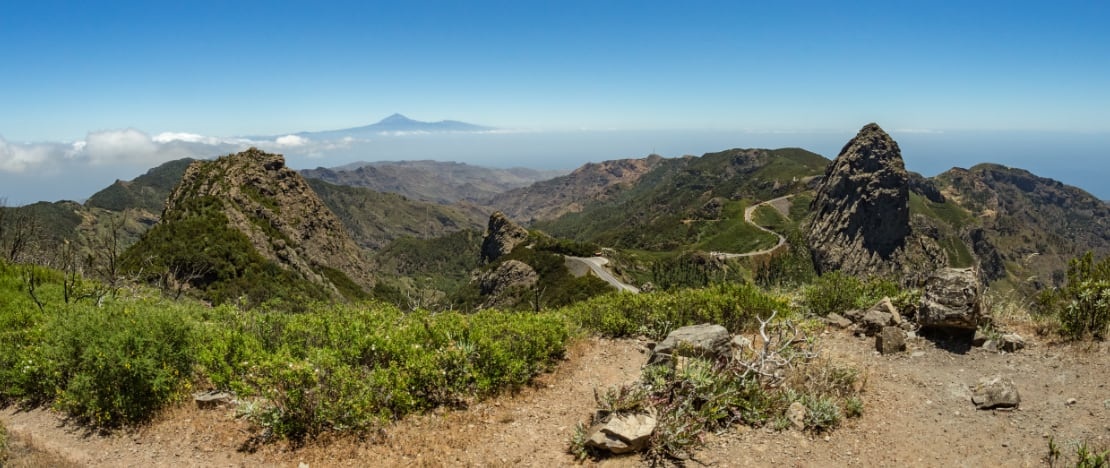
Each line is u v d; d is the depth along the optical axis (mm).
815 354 9492
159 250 67562
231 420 9539
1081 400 8008
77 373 10258
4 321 14688
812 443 7641
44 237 33281
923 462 7066
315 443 8531
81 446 9211
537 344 11117
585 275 98938
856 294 14391
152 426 9562
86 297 18781
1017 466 6773
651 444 7465
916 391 9031
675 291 15758
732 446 7594
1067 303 10555
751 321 13164
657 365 9461
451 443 8258
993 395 8258
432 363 9789
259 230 90250
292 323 12656
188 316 12766
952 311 10477
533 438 8320
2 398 11328
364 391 8992
